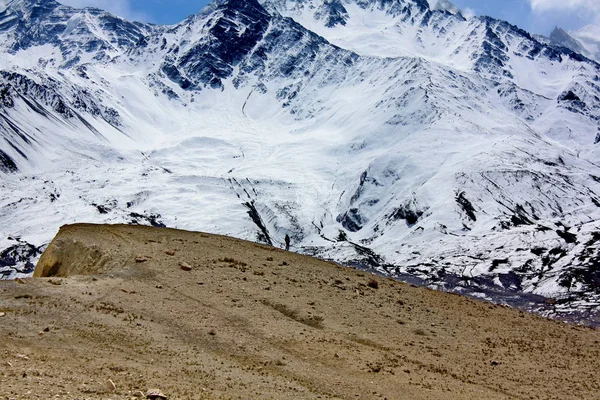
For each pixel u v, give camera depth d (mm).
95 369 18531
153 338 22234
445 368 22422
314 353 22422
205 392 17688
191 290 27938
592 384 22094
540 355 25078
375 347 23844
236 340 23000
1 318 21875
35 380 16359
